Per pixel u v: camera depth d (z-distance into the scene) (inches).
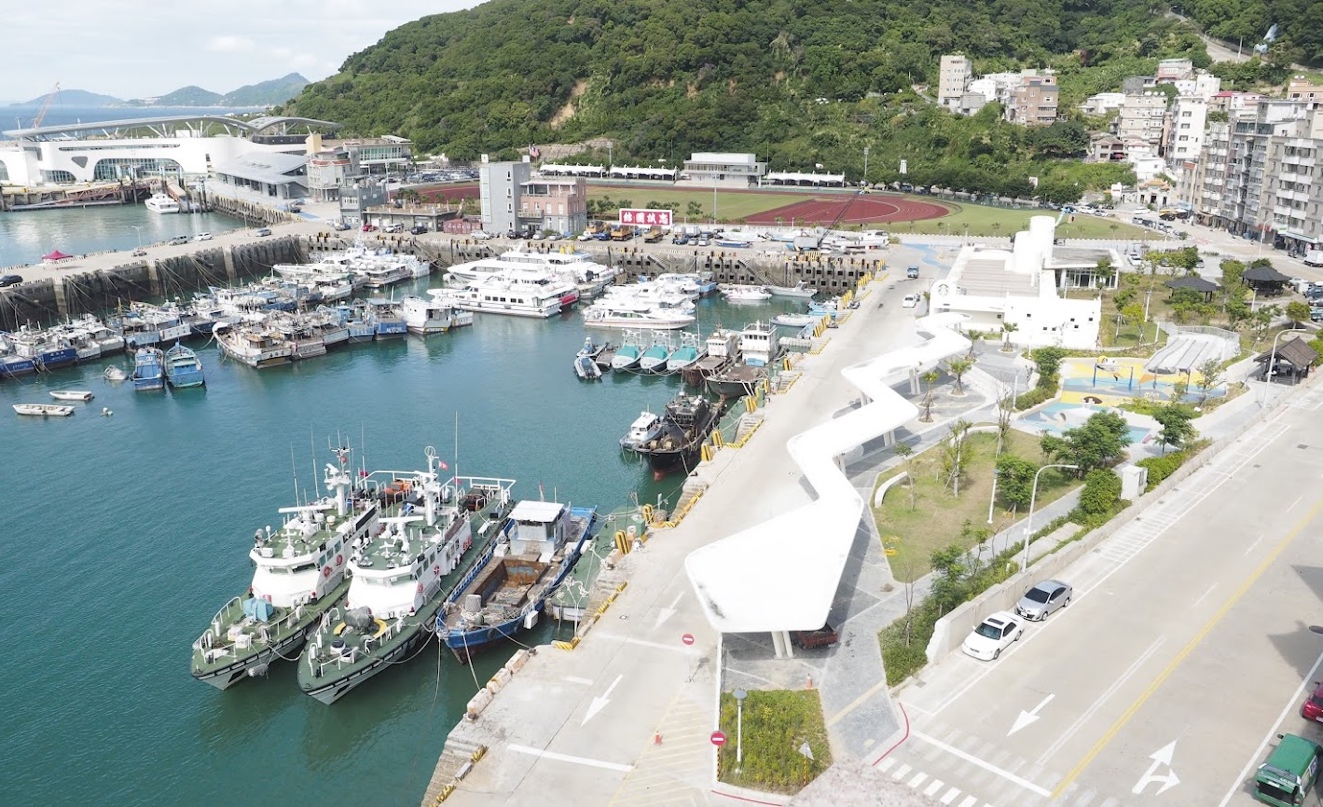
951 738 2080.5
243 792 2374.5
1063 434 3548.2
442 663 2839.6
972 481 3553.2
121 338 6378.0
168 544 3636.8
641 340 6481.3
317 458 4498.0
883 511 3304.6
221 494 4094.5
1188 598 2687.0
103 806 2327.8
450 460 4443.9
